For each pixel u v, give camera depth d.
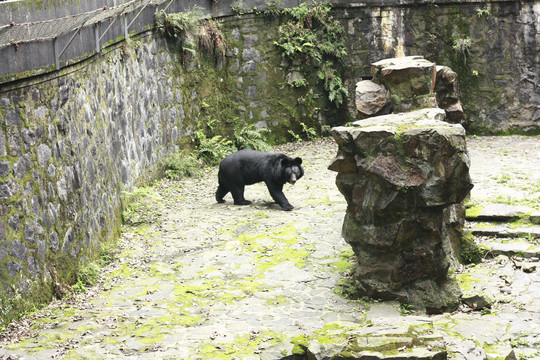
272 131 16.36
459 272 8.00
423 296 7.06
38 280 7.09
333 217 10.33
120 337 6.42
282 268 8.37
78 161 8.35
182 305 7.32
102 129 9.58
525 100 16.28
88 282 8.03
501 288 7.38
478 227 8.98
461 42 16.38
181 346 6.18
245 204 11.36
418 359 5.40
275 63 16.28
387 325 6.05
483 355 5.60
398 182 6.71
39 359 5.87
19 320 6.66
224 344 6.21
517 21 16.03
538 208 9.25
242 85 15.91
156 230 10.10
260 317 6.88
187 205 11.44
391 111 8.22
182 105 14.19
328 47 16.64
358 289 7.30
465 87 16.64
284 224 10.10
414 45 16.81
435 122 7.00
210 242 9.49
